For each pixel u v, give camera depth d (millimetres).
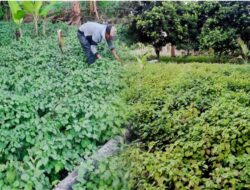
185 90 6836
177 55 16156
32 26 15008
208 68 9367
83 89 6824
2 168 4121
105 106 5652
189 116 5277
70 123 5480
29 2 12758
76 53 10055
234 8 13203
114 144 5059
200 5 14062
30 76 7941
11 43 12062
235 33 13266
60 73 8172
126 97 6758
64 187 4289
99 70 8109
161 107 5988
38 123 5199
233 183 3521
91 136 5148
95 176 4230
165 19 13828
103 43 10297
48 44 11414
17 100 5617
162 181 3740
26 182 4059
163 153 4293
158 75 8258
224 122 4617
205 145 4344
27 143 5117
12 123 5363
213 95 6344
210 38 13414
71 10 16531
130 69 8711
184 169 3850
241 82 7270
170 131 5051
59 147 4844
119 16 15984
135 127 5551
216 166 4078
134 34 14430
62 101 6004
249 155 4000
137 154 4195
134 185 4039
